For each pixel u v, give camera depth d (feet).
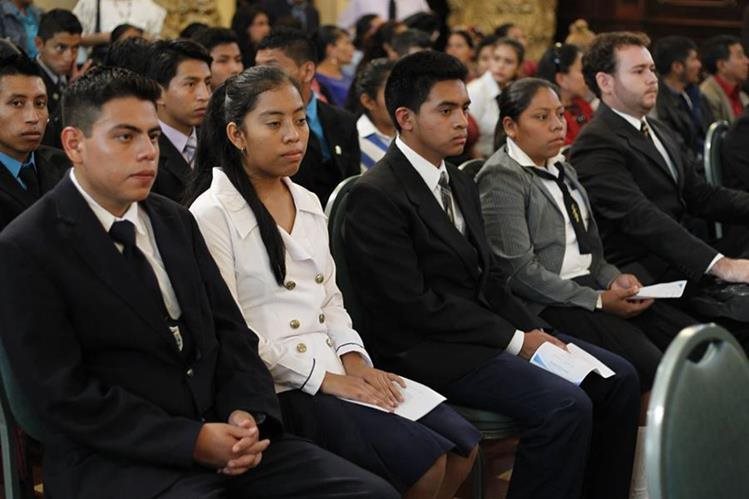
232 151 9.27
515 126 11.78
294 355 8.99
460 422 9.26
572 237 11.97
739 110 24.82
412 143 10.66
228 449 7.54
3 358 7.80
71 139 7.78
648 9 35.27
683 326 12.00
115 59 13.51
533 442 9.74
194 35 16.79
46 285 7.48
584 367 10.13
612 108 13.44
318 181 15.43
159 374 7.85
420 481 8.72
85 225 7.70
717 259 12.19
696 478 5.81
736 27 34.37
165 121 12.89
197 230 8.52
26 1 23.50
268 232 9.07
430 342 10.23
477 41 29.99
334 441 8.80
